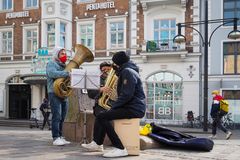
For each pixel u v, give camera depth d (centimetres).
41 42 3175
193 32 2802
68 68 898
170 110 2852
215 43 2752
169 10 2884
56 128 862
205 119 2248
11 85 3378
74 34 3181
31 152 743
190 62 2798
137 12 2977
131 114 702
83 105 939
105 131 729
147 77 2909
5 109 3362
